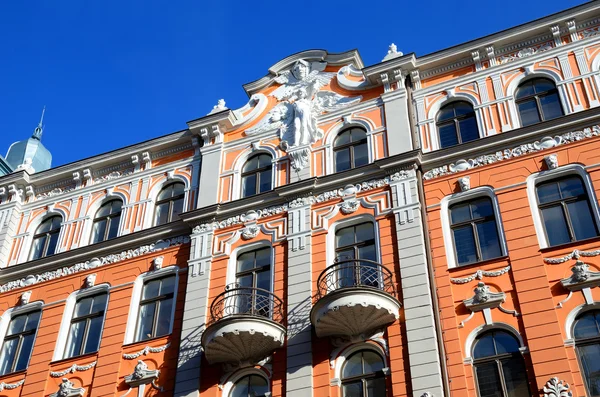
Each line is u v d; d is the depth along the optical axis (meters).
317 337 19.23
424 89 23.73
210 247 22.72
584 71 21.77
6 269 25.42
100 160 27.20
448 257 19.53
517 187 20.03
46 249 26.28
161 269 23.22
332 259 20.86
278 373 19.09
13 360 23.38
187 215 23.61
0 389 22.44
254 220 22.81
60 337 22.98
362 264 20.20
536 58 22.70
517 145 20.92
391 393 17.61
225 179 24.58
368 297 18.31
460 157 21.42
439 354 17.69
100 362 21.56
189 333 20.83
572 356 16.64
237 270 22.11
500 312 17.95
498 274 18.58
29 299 24.53
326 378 18.45
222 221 23.34
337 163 23.27
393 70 23.94
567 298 17.50
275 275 21.17
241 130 25.77
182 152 26.58
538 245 18.64
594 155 19.77
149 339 21.47
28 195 28.02
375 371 18.27
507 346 17.52
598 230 18.56
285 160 24.02
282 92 25.94
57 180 27.95
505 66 22.94
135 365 21.06
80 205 26.70
